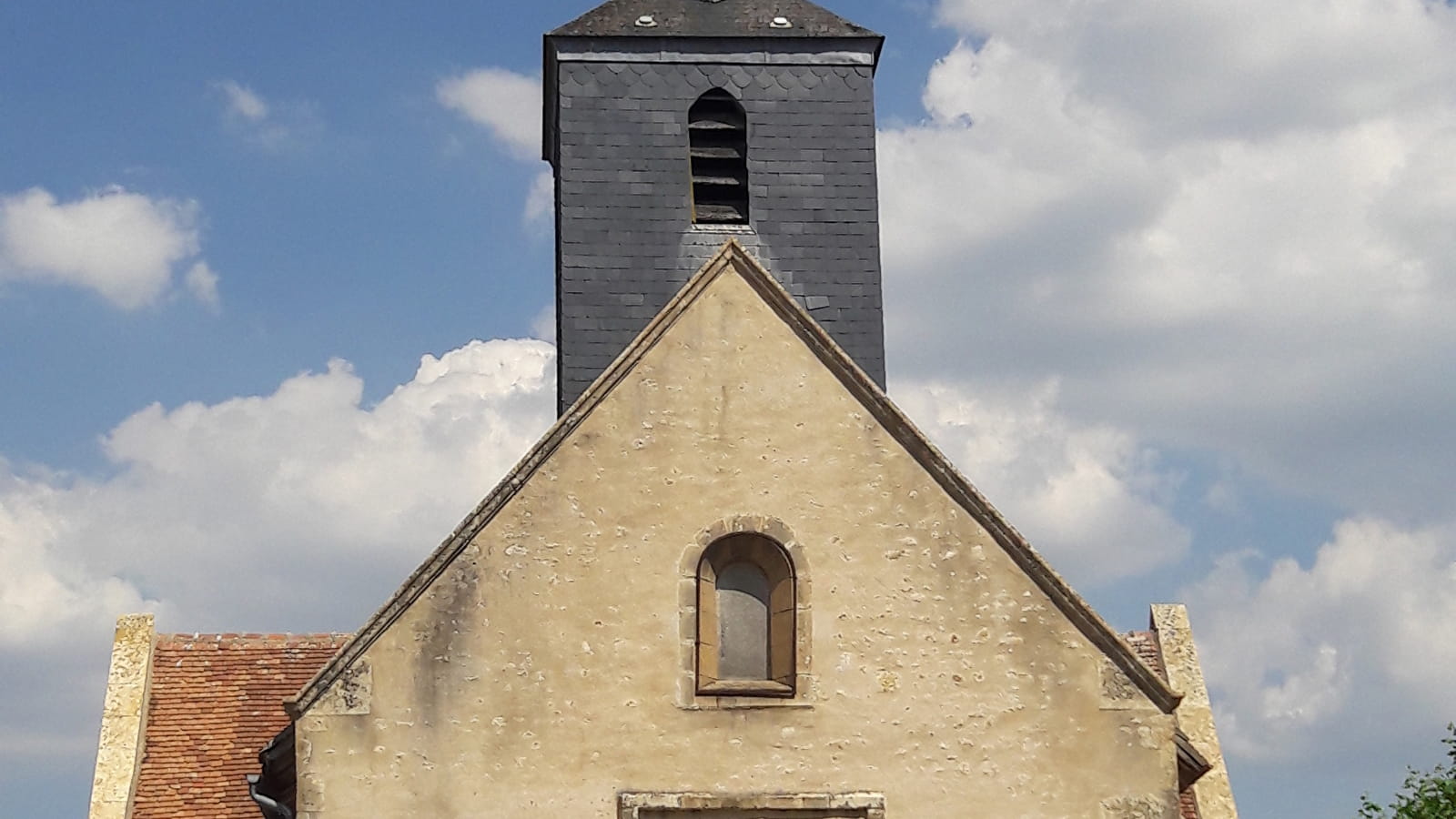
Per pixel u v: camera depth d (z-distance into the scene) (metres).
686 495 17.75
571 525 17.56
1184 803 21.94
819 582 17.64
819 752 17.23
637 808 16.89
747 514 17.75
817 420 18.02
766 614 17.80
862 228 20.95
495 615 17.31
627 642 17.34
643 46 21.30
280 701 22.56
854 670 17.45
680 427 17.91
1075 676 17.48
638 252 20.62
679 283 20.56
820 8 21.94
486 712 17.09
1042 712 17.41
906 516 17.83
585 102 21.06
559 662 17.25
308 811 16.77
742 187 21.14
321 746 16.92
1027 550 17.72
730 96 21.30
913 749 17.30
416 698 17.08
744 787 17.11
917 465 17.95
